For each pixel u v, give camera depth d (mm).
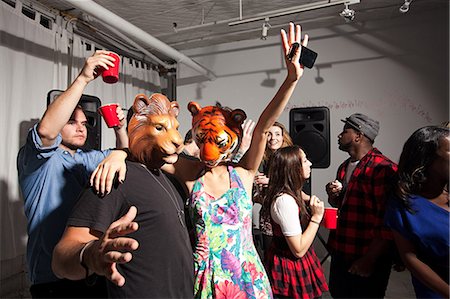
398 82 3619
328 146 2641
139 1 3006
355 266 1689
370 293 1732
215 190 1259
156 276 965
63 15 3100
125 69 3979
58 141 1309
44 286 1323
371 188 1800
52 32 2951
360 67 3748
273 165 1567
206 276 1162
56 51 2996
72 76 3197
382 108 3670
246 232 1241
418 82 3549
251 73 4207
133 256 955
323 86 3881
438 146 1214
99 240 742
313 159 2664
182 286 1040
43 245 1351
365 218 1827
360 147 2059
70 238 875
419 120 3545
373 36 3707
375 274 1705
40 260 1354
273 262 1558
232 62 4301
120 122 1405
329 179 3828
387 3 3322
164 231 999
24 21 2670
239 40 4246
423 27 3535
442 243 1144
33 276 1367
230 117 1308
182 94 4574
